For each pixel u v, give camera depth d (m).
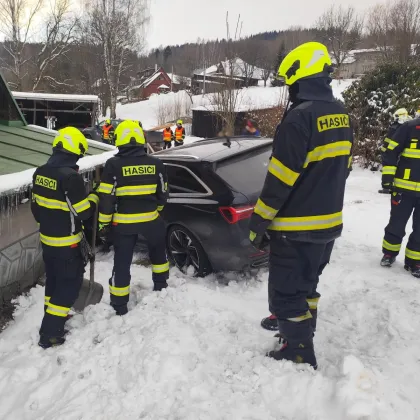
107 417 2.38
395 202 4.23
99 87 37.34
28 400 2.63
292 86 2.45
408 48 34.47
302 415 2.29
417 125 4.02
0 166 3.82
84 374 2.80
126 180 3.44
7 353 3.20
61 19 33.47
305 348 2.63
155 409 2.41
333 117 2.36
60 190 3.07
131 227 3.51
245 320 3.43
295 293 2.56
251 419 2.27
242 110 15.72
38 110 23.45
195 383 2.57
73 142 3.12
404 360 2.67
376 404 2.18
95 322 3.42
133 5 35.06
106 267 4.79
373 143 10.70
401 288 3.81
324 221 2.43
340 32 51.78
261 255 4.12
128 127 3.46
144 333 3.15
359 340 3.05
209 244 4.24
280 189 2.31
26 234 4.11
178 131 20.41
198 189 4.29
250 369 2.68
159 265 3.93
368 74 11.64
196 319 3.38
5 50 32.91
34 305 3.86
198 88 49.28
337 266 4.45
